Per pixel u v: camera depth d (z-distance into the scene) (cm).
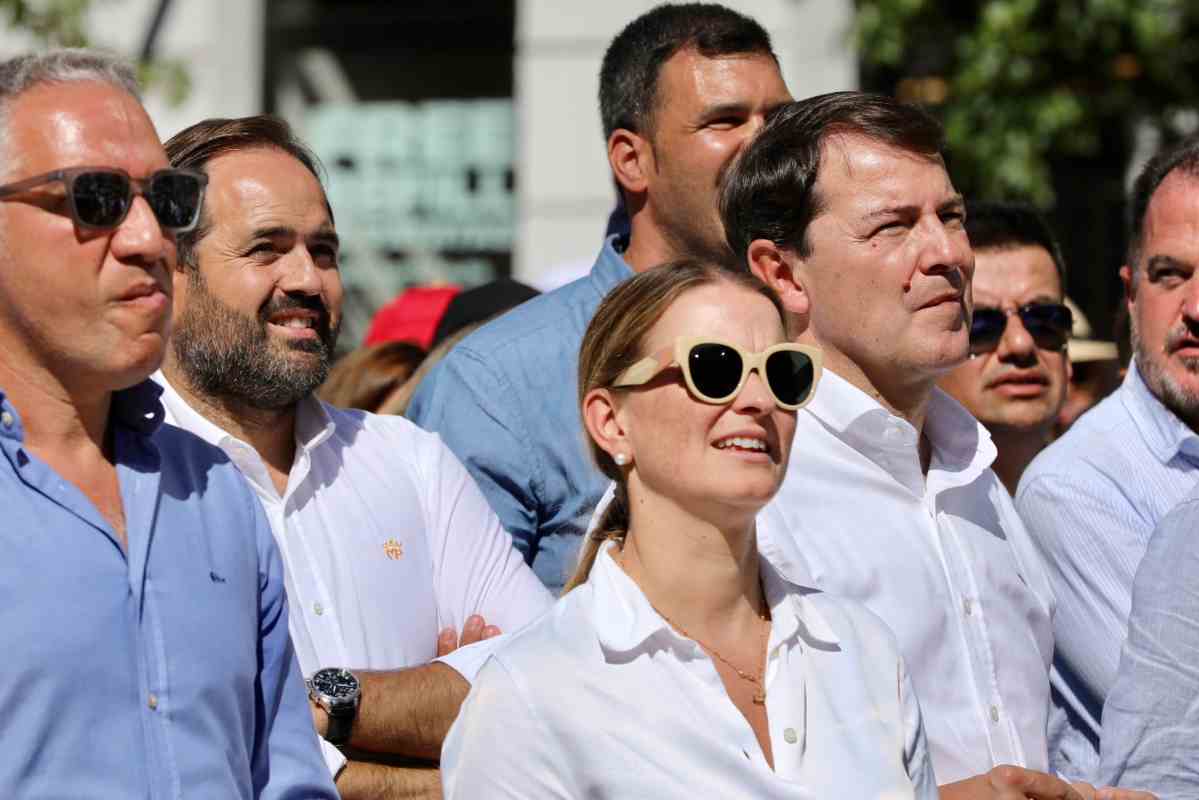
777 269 1137
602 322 927
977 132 2953
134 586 815
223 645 845
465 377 1339
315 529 1132
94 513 812
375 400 1711
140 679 806
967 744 1080
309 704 942
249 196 1142
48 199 813
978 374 1597
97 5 3027
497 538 1209
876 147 1106
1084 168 3253
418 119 3142
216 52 3058
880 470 1109
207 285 1134
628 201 1484
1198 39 2958
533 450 1307
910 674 1065
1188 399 1286
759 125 1427
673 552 902
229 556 873
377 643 1126
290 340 1142
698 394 880
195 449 898
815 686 909
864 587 1077
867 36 2847
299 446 1149
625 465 917
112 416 866
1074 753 1273
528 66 2991
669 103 1430
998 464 1630
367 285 3142
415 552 1168
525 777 862
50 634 777
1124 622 1246
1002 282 1590
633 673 873
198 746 819
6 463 802
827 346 1123
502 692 875
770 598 927
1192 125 3109
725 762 856
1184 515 1101
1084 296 3241
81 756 780
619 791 850
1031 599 1159
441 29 3128
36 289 812
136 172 833
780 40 2883
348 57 3156
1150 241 1322
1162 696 1075
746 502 883
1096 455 1298
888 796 883
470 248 3123
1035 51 2916
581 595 906
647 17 1508
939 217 1111
